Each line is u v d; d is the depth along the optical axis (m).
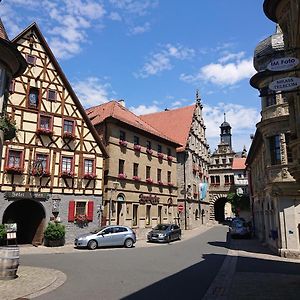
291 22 11.76
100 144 26.42
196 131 48.94
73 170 24.45
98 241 21.27
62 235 22.25
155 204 34.31
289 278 11.79
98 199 25.75
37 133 22.92
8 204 20.98
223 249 21.97
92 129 26.09
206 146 54.53
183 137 43.91
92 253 18.84
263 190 23.89
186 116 47.72
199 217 47.00
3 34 14.19
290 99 12.71
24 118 22.52
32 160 22.44
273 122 19.70
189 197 42.88
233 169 59.59
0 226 19.77
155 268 13.80
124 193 29.64
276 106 19.81
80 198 24.69
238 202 55.69
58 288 9.73
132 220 30.47
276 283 10.87
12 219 23.67
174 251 20.55
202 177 50.31
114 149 28.83
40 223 22.78
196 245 24.70
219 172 60.56
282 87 8.84
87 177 25.12
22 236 23.92
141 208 31.84
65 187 23.92
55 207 23.12
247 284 10.70
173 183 38.50
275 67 8.75
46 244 22.16
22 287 9.71
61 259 15.98
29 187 22.09
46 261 15.19
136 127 31.39
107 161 28.14
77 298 8.57
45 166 23.14
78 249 20.80
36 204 22.84
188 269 13.73
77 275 11.81
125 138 30.61
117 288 9.84
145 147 33.69
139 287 10.04
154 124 49.12
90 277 11.48
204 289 9.92
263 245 24.34
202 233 37.03
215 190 59.44
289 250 18.09
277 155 19.83
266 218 23.89
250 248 22.66
